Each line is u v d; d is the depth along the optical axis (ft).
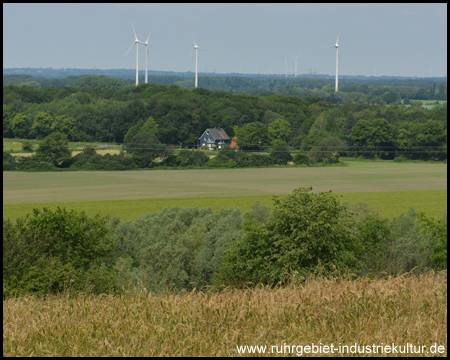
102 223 351.67
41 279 252.01
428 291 136.15
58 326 123.95
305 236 276.21
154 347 111.86
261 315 126.93
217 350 110.93
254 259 290.76
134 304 136.15
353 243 309.22
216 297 141.38
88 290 231.50
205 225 563.48
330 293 136.46
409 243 368.68
